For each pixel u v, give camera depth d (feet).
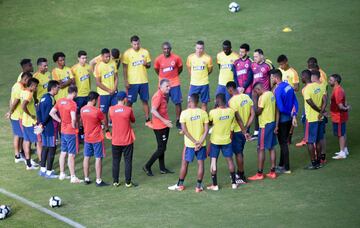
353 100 194.29
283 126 147.74
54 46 247.29
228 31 255.09
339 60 227.20
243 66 169.68
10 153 169.68
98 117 144.36
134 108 200.13
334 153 161.68
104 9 277.23
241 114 144.77
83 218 130.21
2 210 131.34
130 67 183.11
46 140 152.15
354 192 137.08
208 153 142.41
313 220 124.06
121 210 133.18
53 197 135.85
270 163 156.97
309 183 143.33
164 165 154.10
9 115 161.48
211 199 136.77
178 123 182.70
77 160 164.76
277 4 280.31
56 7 278.87
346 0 282.15
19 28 262.47
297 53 234.38
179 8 278.05
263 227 122.11
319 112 149.07
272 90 164.55
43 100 149.89
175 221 126.52
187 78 219.82
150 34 254.88
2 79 222.48
